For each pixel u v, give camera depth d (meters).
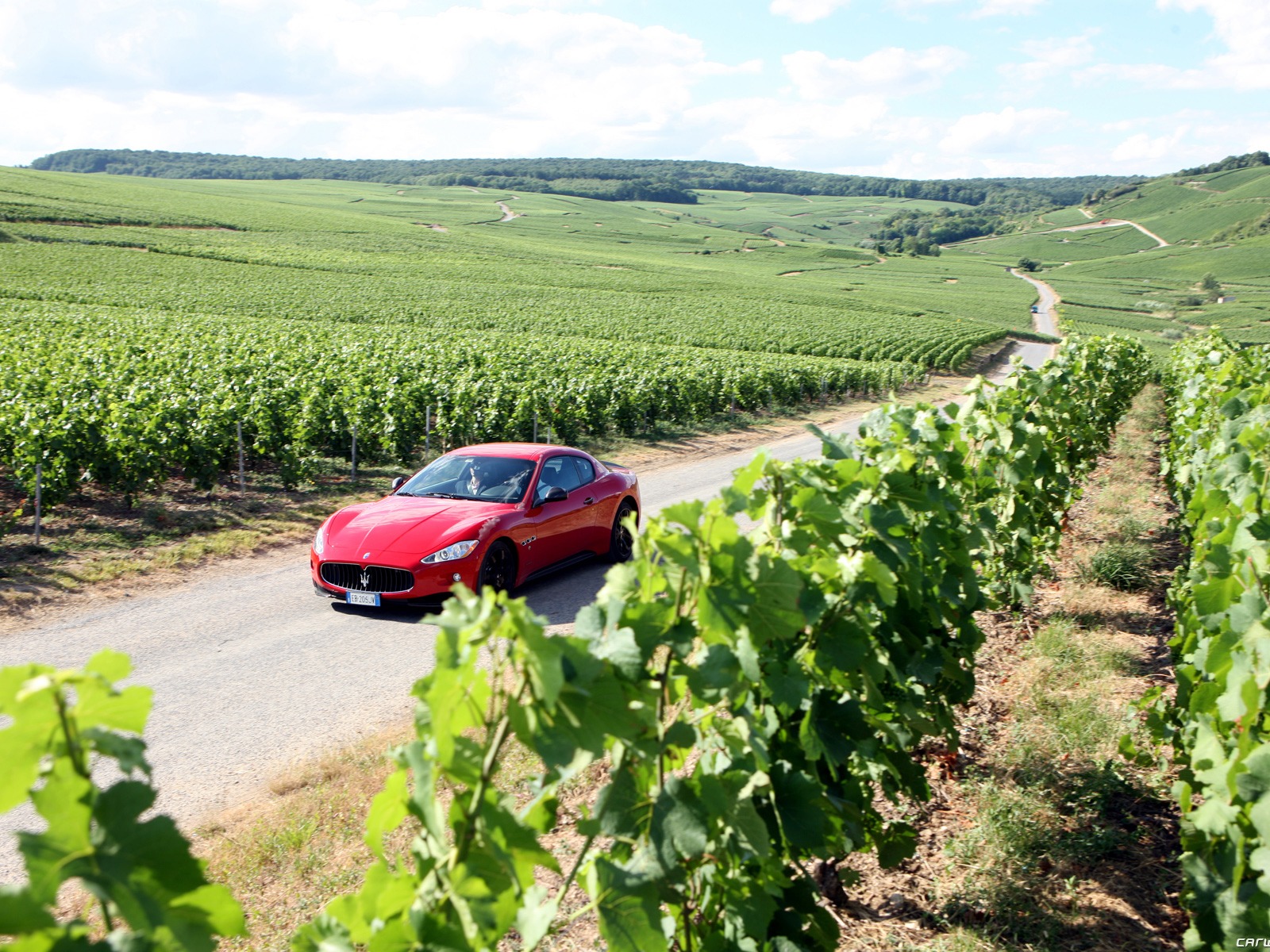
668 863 1.87
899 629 3.40
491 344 31.12
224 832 3.87
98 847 1.10
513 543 7.46
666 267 109.69
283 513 10.98
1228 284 140.50
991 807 3.80
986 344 58.84
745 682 2.12
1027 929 3.13
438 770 1.47
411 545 6.93
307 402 14.03
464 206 193.88
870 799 3.29
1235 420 5.54
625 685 1.74
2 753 1.13
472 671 1.39
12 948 1.02
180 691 5.50
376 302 54.50
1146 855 3.60
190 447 11.23
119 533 9.49
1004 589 6.38
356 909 1.60
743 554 2.00
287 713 5.20
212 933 1.19
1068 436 8.97
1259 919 2.32
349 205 173.75
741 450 18.53
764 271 126.38
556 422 17.73
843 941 3.10
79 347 20.84
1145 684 5.29
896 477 3.45
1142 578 7.41
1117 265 174.12
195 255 73.75
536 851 1.57
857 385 33.41
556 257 107.38
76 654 6.10
